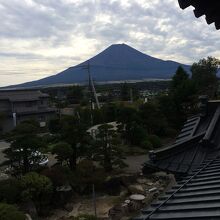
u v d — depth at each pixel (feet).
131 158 95.09
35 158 68.08
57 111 164.45
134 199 64.90
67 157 73.72
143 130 105.29
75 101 211.00
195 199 12.21
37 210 59.62
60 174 64.85
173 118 124.16
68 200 65.51
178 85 132.77
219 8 11.71
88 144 78.54
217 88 163.02
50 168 67.56
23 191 57.57
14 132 68.59
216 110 23.44
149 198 66.64
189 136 23.98
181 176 20.56
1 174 72.43
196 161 20.74
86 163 69.62
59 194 64.80
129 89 225.97
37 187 58.18
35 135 68.90
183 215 11.23
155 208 12.38
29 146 65.10
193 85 124.36
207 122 24.21
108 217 59.52
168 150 22.36
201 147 21.35
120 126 103.35
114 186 72.13
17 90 162.20
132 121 103.50
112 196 69.72
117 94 265.34
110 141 79.30
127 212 61.00
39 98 159.63
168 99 124.98
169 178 78.28
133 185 74.02
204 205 11.53
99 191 71.20
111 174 78.89
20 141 65.62
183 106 124.36
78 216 56.13
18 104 151.64
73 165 76.33
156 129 115.55
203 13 11.93
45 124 146.82
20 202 58.65
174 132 119.34
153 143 104.42
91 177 67.77
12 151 66.39
